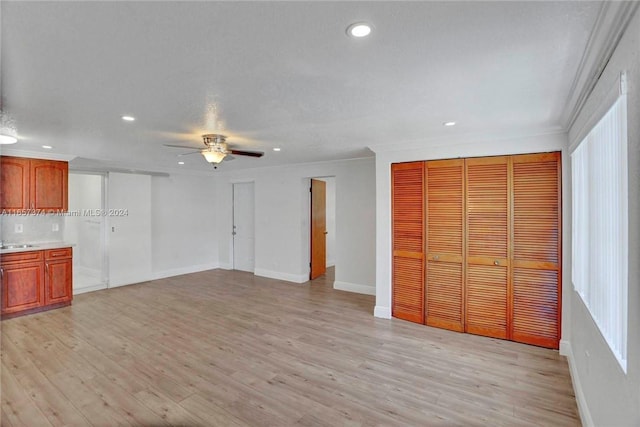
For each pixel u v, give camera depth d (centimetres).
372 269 522
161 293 529
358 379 268
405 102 239
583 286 242
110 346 329
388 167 405
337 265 558
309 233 630
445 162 367
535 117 275
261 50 161
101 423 213
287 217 621
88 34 145
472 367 287
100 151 441
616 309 159
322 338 351
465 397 243
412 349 323
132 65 177
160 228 641
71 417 218
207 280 622
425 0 121
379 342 340
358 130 326
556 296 315
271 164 600
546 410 228
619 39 138
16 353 312
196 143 388
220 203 741
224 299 497
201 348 325
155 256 633
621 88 136
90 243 637
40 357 304
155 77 193
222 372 278
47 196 449
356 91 217
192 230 695
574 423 215
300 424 212
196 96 226
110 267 559
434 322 380
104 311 439
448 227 368
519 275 332
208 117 278
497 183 340
